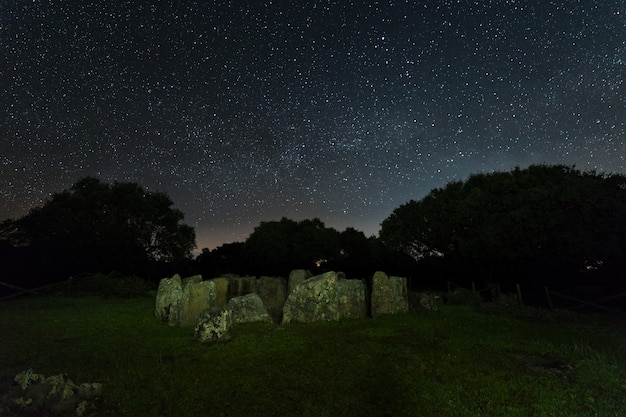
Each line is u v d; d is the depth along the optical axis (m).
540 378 9.11
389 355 10.70
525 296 27.67
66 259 30.98
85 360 10.14
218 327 12.38
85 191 33.62
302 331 14.01
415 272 37.66
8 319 16.36
